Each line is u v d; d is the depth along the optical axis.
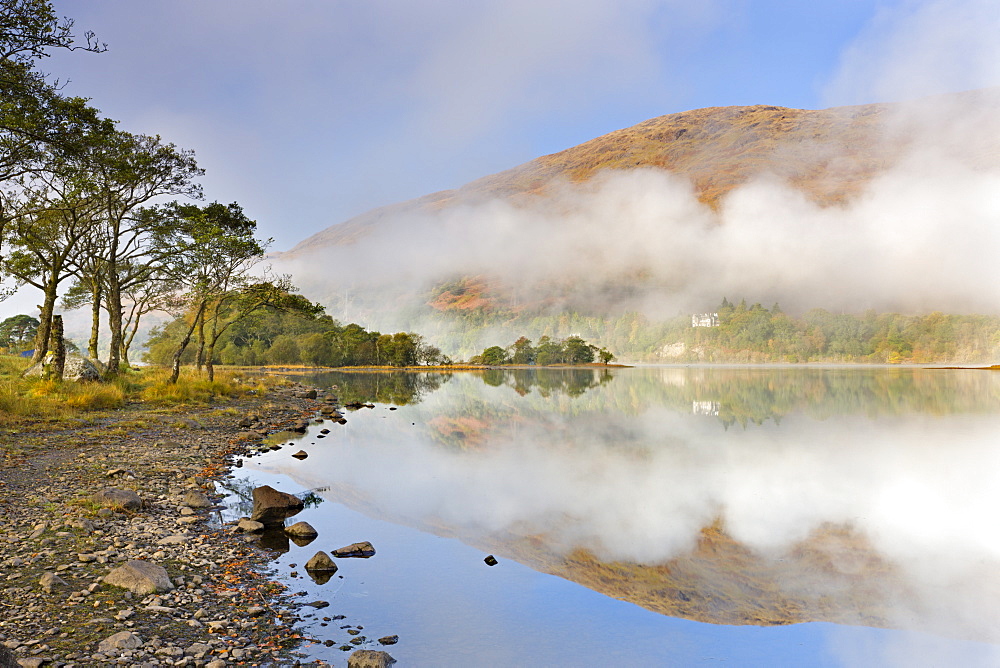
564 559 10.09
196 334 89.06
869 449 22.48
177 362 35.12
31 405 21.91
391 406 40.75
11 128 21.39
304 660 6.13
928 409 38.69
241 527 10.91
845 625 7.72
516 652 6.72
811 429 28.70
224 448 19.58
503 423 31.08
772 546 11.00
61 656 5.46
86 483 12.67
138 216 35.44
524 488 15.52
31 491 11.56
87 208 31.91
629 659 6.67
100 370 35.22
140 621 6.49
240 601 7.55
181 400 30.64
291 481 15.55
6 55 19.02
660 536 11.49
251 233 41.00
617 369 141.12
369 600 8.03
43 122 22.39
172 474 14.59
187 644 6.11
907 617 7.99
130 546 9.05
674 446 23.12
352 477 16.39
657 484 16.20
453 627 7.29
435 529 11.68
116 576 7.41
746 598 8.55
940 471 18.17
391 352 137.00
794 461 19.91
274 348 122.12
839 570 9.77
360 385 67.44
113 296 35.69
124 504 11.03
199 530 10.60
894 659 6.84
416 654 6.56
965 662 6.79
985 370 123.69
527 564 9.78
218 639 6.38
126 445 17.91
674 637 7.27
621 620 7.71
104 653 5.60
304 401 40.31
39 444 16.53
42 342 33.34
